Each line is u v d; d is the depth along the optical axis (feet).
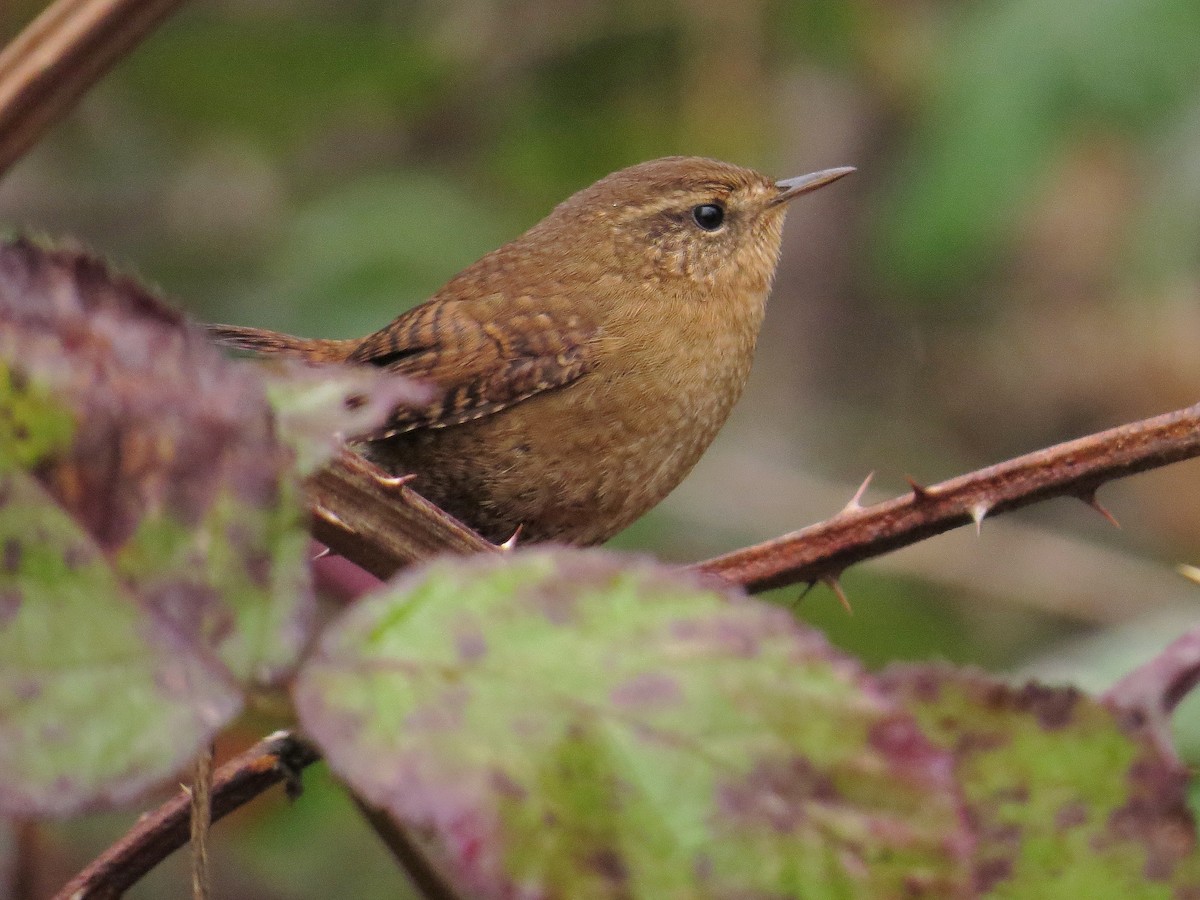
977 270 42.68
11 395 6.86
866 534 14.83
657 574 7.05
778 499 41.63
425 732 6.66
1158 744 8.18
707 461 42.11
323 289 36.83
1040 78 36.52
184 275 38.93
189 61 38.45
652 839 6.69
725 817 6.74
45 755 6.44
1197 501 42.42
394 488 11.31
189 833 11.21
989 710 8.22
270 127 39.99
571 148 40.42
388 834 8.64
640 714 6.81
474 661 6.84
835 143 48.65
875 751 6.82
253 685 6.78
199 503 6.93
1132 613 38.42
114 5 14.05
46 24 14.07
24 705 6.53
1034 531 39.91
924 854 6.75
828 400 48.16
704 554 40.27
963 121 36.94
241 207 40.34
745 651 6.93
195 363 7.03
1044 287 47.29
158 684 6.68
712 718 6.84
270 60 38.65
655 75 40.19
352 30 38.78
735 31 39.32
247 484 6.97
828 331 48.80
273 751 11.52
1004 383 47.62
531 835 6.59
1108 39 36.14
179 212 40.29
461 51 39.70
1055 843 8.21
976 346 48.34
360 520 11.25
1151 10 36.37
